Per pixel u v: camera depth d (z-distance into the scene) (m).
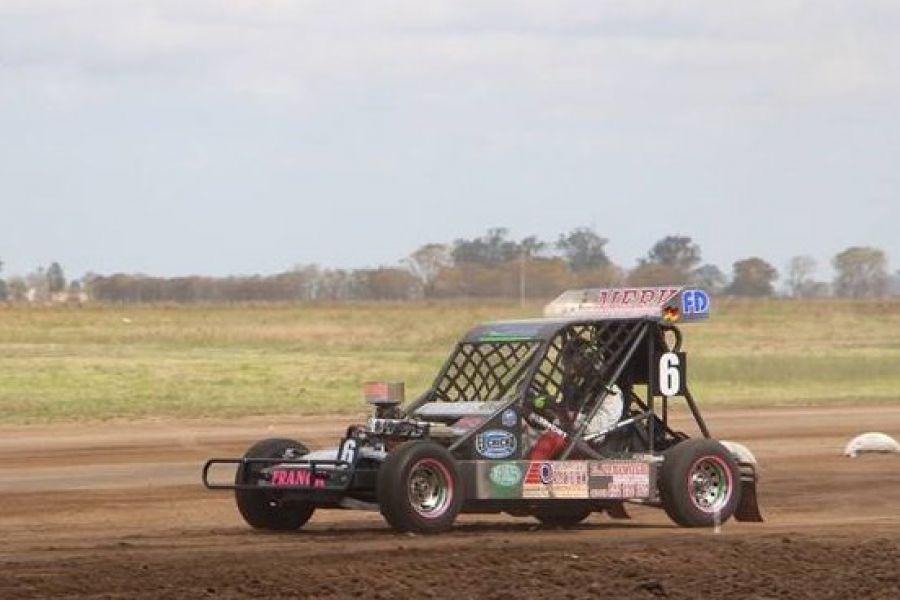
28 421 60.72
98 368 82.06
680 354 29.08
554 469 27.41
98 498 37.56
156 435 55.81
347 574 22.19
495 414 27.17
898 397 77.25
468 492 26.75
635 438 28.78
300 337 125.94
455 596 20.94
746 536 26.86
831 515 34.03
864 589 21.91
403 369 87.69
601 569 22.95
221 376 80.62
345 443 27.02
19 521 32.81
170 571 22.39
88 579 21.75
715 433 58.38
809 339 134.62
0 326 133.50
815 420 64.44
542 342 27.88
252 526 28.20
